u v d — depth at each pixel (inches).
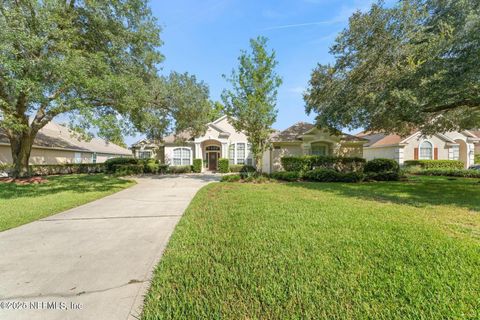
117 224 197.5
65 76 328.2
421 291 94.3
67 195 339.3
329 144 700.7
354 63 423.8
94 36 422.0
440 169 675.4
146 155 1110.4
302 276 105.9
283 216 210.2
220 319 80.3
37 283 104.5
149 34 467.5
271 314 82.6
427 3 336.8
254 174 552.1
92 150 1048.8
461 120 454.9
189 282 102.9
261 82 505.4
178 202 294.2
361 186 434.0
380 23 359.3
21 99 438.6
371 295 92.1
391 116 355.9
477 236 158.4
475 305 86.0
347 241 147.7
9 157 652.7
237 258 125.0
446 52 297.1
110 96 408.5
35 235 168.7
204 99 652.1
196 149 887.1
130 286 102.3
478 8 282.4
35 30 339.6
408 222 190.9
